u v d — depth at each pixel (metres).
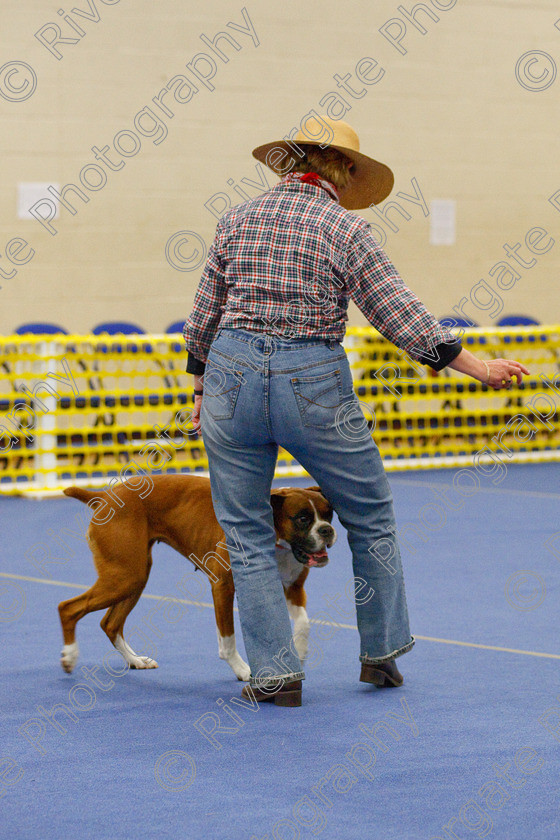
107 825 4.21
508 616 8.23
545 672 6.63
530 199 21.97
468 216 21.53
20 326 17.47
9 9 18.42
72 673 6.64
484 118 21.50
